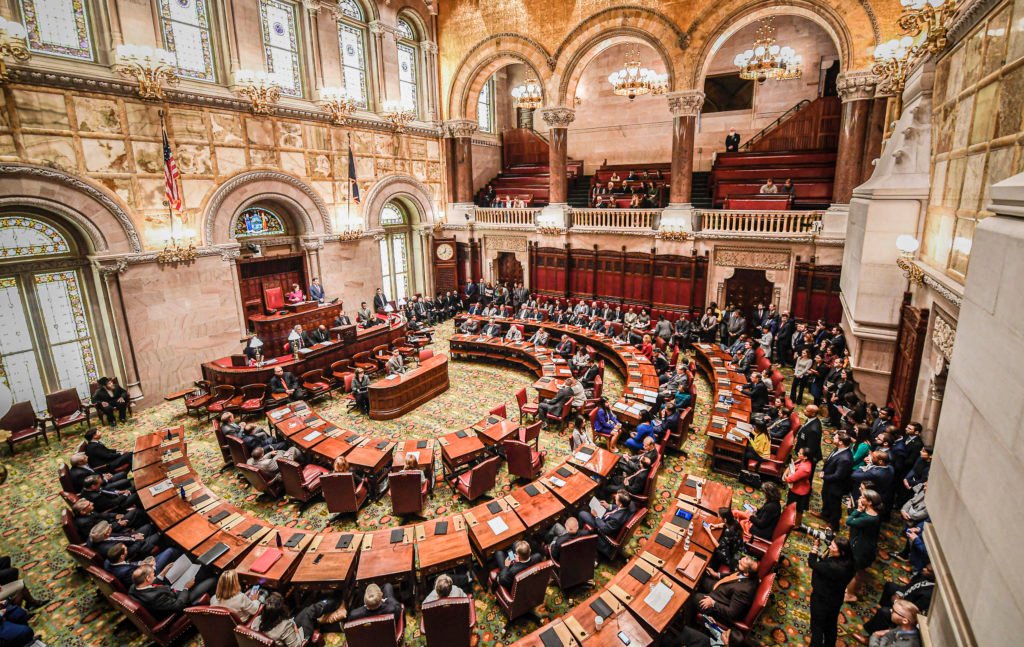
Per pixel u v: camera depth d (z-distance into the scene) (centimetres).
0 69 1020
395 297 2256
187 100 1355
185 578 662
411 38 2111
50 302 1220
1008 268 245
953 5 722
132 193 1276
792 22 2123
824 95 2117
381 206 2011
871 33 1414
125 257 1270
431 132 2194
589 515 743
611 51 2483
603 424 1038
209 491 816
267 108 1535
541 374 1438
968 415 287
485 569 700
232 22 1438
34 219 1171
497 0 1991
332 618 638
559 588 703
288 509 906
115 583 605
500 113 2736
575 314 1816
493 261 2317
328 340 1536
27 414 1134
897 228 984
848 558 547
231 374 1298
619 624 533
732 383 1221
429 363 1393
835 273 1576
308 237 1738
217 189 1452
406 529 702
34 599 700
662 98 2412
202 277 1446
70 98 1147
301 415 1097
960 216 721
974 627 256
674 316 1906
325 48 1714
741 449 923
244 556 682
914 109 945
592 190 2206
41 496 964
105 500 799
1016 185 250
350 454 927
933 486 343
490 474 862
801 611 658
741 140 2303
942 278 750
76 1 1160
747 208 1756
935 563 325
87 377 1301
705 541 645
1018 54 540
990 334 263
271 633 531
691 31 1658
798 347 1438
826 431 1137
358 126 1866
